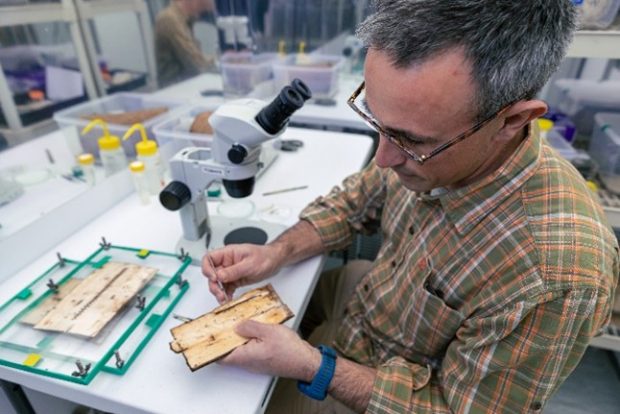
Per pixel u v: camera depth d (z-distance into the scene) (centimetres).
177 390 58
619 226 118
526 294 55
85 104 134
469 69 45
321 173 123
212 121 71
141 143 109
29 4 119
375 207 98
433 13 45
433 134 50
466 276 65
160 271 80
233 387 59
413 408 63
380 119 52
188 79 218
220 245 88
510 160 60
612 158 130
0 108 117
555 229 57
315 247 90
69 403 91
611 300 56
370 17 51
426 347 74
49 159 114
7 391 73
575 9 50
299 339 66
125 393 57
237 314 68
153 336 66
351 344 88
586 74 161
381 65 48
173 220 100
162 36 198
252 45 209
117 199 108
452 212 66
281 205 107
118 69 172
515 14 44
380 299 83
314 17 208
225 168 76
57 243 91
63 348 62
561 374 57
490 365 58
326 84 177
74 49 139
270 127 68
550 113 152
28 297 72
